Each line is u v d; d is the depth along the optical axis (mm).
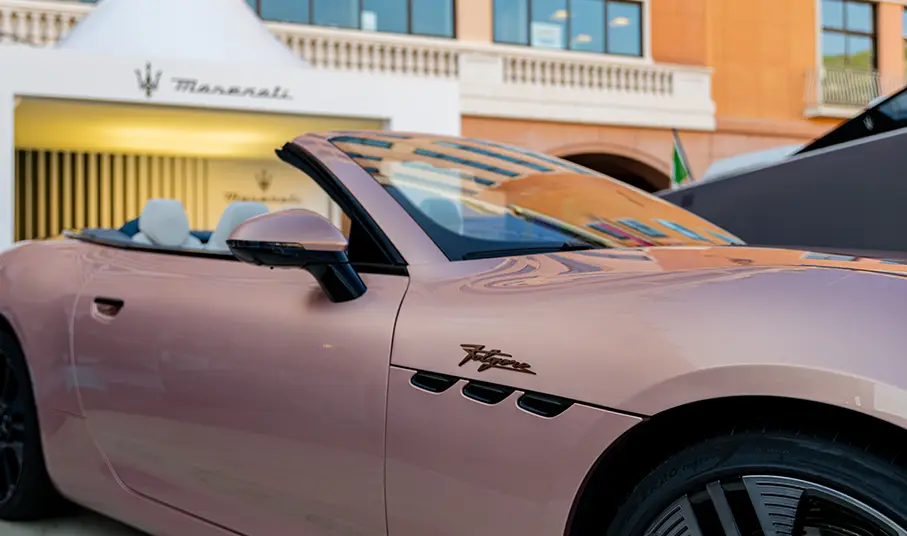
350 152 1948
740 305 1214
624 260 1537
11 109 7125
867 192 3645
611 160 15086
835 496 1073
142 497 2057
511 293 1465
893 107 3795
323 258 1572
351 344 1571
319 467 1593
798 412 1131
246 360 1742
